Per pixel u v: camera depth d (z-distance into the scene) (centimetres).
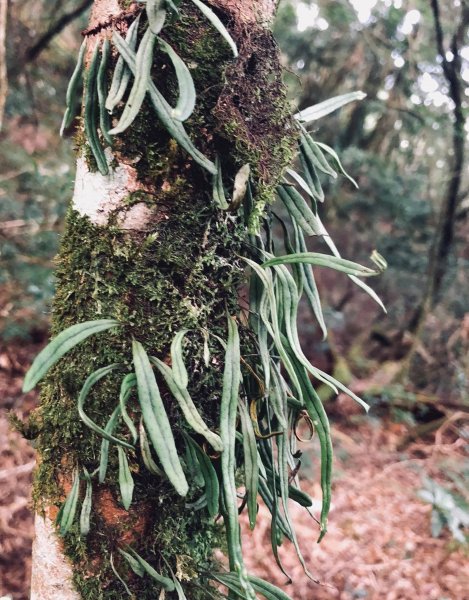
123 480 64
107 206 68
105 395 67
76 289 69
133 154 66
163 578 70
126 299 67
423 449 331
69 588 73
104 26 66
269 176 71
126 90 66
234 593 78
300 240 85
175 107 64
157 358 67
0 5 253
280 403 77
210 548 84
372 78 548
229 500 62
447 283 455
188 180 68
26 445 228
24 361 299
